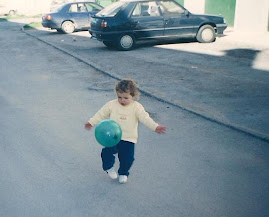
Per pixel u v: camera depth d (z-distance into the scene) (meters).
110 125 3.21
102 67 9.43
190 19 12.70
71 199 3.38
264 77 8.00
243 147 4.46
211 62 9.77
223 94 6.74
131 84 3.16
